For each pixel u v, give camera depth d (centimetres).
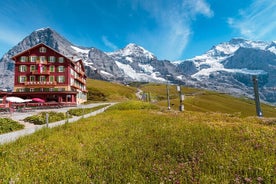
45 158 845
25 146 1054
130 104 4641
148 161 774
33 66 7894
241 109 18350
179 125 1545
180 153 880
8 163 786
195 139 1079
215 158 782
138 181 616
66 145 1049
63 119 2916
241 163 731
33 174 682
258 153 831
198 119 2028
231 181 621
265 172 657
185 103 14750
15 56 7812
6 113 4091
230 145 955
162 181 618
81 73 9925
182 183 616
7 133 1814
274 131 1272
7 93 6619
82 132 1408
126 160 797
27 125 2366
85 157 849
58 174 684
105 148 962
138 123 1795
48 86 7819
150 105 4700
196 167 715
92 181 636
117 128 1539
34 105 6038
